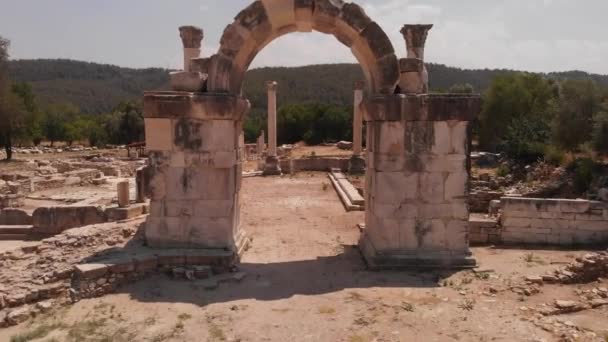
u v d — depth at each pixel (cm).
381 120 954
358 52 1024
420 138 955
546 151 2578
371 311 752
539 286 841
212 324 712
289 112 5997
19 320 738
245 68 1069
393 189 966
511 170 2659
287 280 911
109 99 14038
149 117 954
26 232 1477
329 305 781
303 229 1398
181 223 980
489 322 700
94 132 7169
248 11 962
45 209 1455
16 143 5884
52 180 2522
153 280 899
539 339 641
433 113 945
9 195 1934
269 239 1266
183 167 970
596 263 865
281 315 743
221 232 982
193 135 963
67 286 829
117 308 775
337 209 1733
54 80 15575
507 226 1161
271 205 1820
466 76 12038
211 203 978
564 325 681
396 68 955
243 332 684
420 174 962
